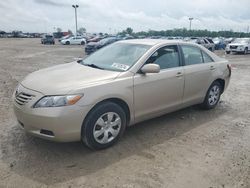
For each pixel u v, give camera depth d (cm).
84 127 356
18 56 1930
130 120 411
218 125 496
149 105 429
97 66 438
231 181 317
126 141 415
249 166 350
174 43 482
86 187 301
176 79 463
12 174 321
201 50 538
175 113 554
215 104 588
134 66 408
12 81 877
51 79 374
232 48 2498
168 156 373
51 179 313
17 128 456
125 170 335
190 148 399
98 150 382
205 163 356
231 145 412
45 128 338
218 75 560
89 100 349
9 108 564
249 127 490
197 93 524
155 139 427
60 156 365
